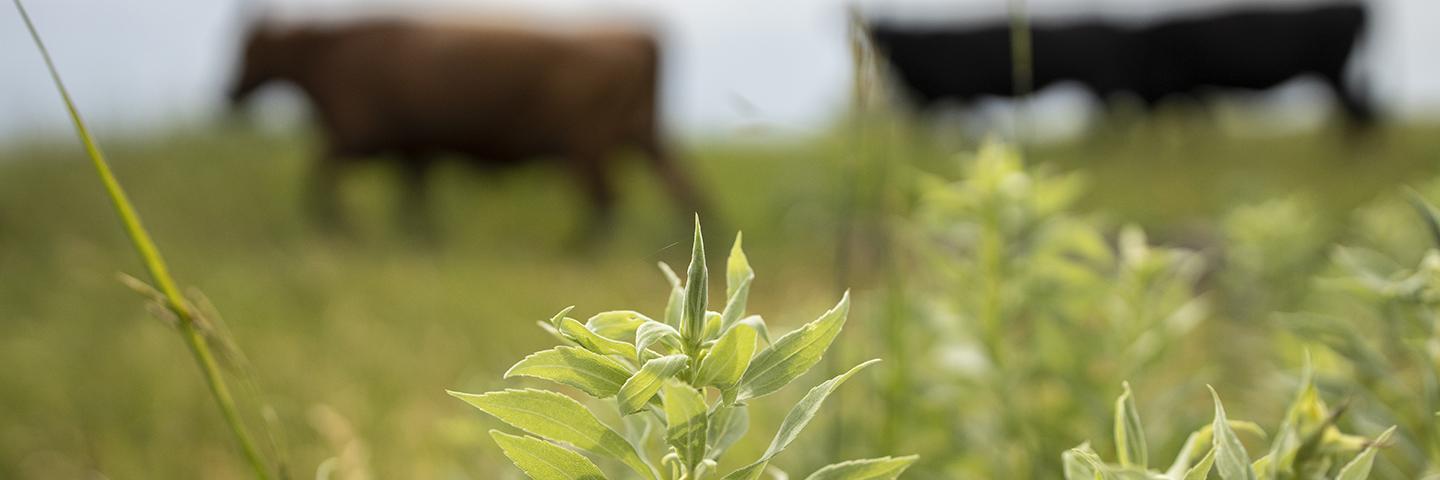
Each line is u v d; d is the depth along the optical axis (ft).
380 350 11.66
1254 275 8.70
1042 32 39.91
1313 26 37.58
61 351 11.71
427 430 8.60
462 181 26.35
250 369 3.89
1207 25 38.83
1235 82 39.70
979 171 5.67
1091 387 5.29
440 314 13.66
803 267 16.02
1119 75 39.75
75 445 8.95
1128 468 2.33
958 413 5.41
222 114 25.04
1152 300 5.50
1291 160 29.84
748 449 5.63
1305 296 7.75
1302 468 2.56
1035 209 5.58
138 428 9.35
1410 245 7.15
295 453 8.18
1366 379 3.91
